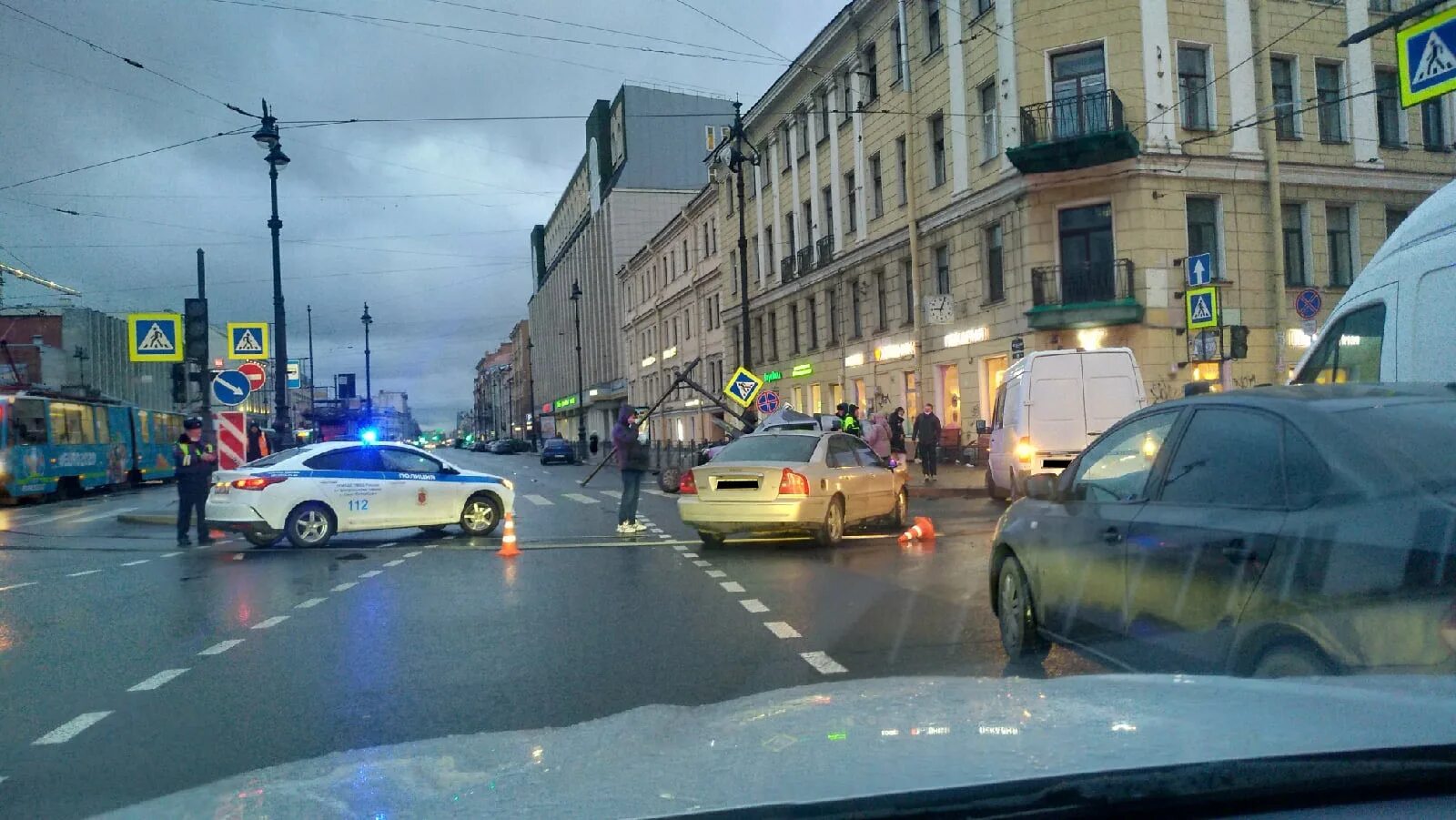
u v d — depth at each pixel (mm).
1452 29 10977
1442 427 3889
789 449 13172
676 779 2328
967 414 28078
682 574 10750
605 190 78625
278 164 23062
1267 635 3961
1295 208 25531
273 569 12008
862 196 34125
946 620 7879
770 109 42188
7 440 28391
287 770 2963
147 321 19922
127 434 37750
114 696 6195
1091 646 5367
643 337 68188
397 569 11766
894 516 14695
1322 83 25828
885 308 33406
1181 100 24109
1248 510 4258
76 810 4215
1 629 8492
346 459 14703
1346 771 2154
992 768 2211
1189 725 2521
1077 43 24109
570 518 18516
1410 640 3348
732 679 6227
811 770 2301
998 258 26578
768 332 44531
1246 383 24109
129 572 12102
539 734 3260
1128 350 15594
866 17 33062
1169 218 23859
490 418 187750
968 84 27156
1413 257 6109
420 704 5824
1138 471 5277
